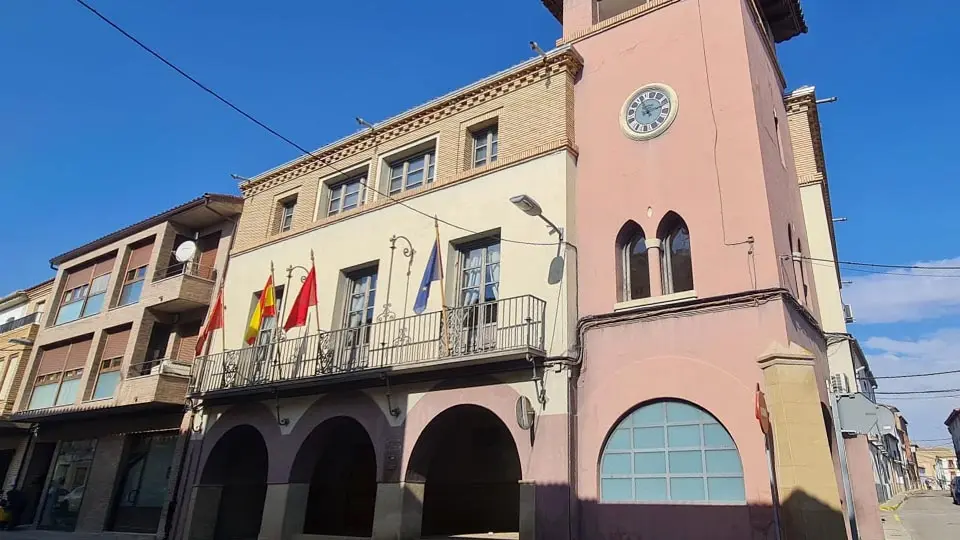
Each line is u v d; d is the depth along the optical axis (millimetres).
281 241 18562
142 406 18531
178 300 19688
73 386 22688
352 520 16969
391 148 17125
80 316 24203
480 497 15078
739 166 11547
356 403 14297
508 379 12266
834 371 14398
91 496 19828
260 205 20094
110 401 20141
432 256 14062
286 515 14406
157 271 21266
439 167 15664
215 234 21609
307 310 15766
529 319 11922
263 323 17922
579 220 13133
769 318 10242
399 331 14297
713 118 12172
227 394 16203
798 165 16234
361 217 16734
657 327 11266
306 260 17562
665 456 10570
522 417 11445
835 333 14656
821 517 8758
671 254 12016
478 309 13562
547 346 12078
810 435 9234
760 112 12180
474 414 14914
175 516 16797
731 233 11203
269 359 16359
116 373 20953
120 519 18922
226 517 16922
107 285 23594
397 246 15547
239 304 18703
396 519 12562
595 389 11539
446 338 13117
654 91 13133
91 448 21062
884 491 33719
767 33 15328
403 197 15930
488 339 12836
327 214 18312
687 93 12695
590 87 14188
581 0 15609
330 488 17578
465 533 14914
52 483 21906
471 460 15570
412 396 13391
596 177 13242
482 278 13984
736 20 12625
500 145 14703
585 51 14656
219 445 16875
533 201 12562
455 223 14602
